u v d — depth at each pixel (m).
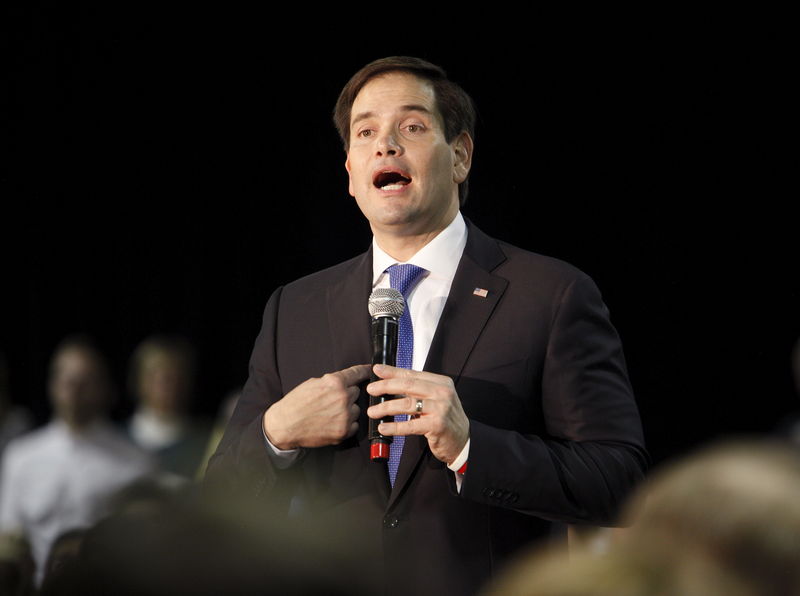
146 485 3.22
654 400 13.27
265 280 14.44
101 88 14.42
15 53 14.37
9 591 5.17
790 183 12.88
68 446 10.28
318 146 14.12
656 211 13.13
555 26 13.14
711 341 13.16
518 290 4.65
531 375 4.48
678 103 13.05
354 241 14.00
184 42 14.32
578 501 4.17
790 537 1.37
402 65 5.04
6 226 14.62
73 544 3.97
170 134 14.48
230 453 4.42
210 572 2.07
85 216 14.73
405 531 4.27
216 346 14.62
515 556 4.29
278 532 2.14
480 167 13.16
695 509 1.41
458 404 4.07
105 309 14.84
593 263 13.19
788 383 12.99
